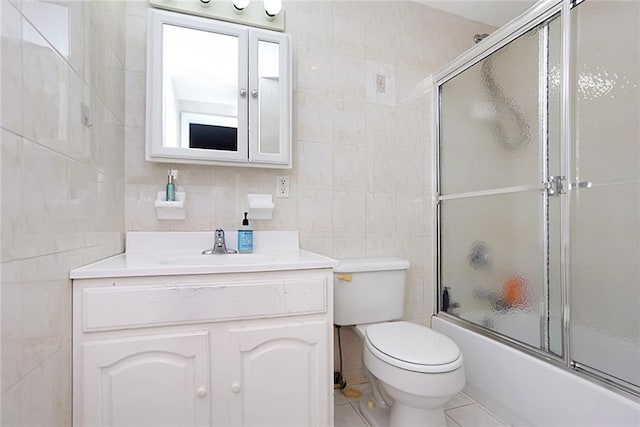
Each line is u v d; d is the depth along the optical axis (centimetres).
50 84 73
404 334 136
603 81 127
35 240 67
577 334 128
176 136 139
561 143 134
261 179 159
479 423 144
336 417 147
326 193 172
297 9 168
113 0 124
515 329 152
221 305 101
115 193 126
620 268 125
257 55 150
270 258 129
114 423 91
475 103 176
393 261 169
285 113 152
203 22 142
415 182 193
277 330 107
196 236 146
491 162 168
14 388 60
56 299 78
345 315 156
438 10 201
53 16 75
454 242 187
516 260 154
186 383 97
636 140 123
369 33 183
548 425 127
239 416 103
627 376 117
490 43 164
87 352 89
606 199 127
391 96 188
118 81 131
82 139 93
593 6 127
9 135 58
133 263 105
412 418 122
